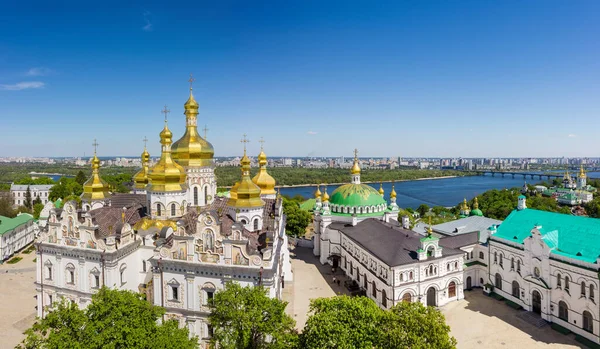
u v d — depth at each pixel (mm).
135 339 37000
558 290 64812
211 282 54969
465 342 60719
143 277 67062
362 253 82750
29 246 120750
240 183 72062
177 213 68688
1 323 66312
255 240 62812
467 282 82438
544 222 73938
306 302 76875
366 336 39969
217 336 44531
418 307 43031
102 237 61375
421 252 71375
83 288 61875
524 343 60281
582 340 60062
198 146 75312
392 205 106062
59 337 35688
